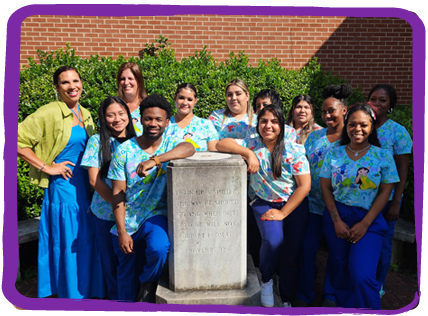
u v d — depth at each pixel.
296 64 6.04
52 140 2.90
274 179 2.82
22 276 3.65
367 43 6.04
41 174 2.95
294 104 3.38
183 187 2.48
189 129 3.23
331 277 3.04
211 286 2.65
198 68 5.17
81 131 3.00
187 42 5.86
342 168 2.71
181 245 2.56
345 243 2.76
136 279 2.91
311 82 5.16
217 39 5.89
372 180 2.64
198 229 2.55
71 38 5.68
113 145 2.81
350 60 6.07
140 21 5.73
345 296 2.84
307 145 3.26
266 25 5.89
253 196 3.05
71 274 3.00
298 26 5.93
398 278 3.57
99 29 5.70
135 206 2.67
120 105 2.75
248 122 3.54
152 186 2.66
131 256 2.78
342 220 2.74
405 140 3.03
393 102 3.10
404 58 6.09
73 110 3.01
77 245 3.00
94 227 3.04
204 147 3.22
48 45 5.64
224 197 2.52
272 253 2.73
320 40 5.99
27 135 2.85
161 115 2.52
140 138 2.65
